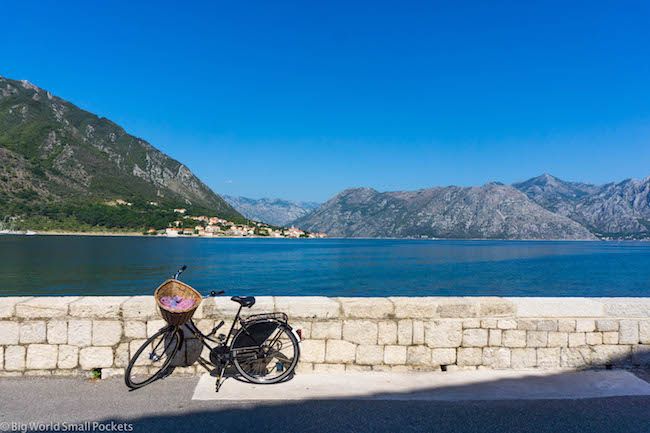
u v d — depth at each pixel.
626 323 5.68
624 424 4.00
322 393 4.59
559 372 5.44
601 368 5.60
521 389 4.84
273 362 5.07
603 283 55.38
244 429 3.72
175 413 4.02
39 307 4.90
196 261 81.56
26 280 48.00
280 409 4.16
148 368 4.98
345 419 3.97
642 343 5.70
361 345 5.30
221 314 5.16
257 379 4.82
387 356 5.33
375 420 3.97
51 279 49.28
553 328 5.56
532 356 5.52
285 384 4.82
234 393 4.53
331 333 5.27
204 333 5.12
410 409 4.23
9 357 4.87
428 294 44.38
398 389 4.76
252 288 46.78
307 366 5.24
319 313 5.26
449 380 5.08
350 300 5.45
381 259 102.00
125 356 4.98
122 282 47.72
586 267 82.69
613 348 5.64
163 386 4.69
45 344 4.91
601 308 5.64
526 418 4.09
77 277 51.34
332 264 83.06
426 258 108.50
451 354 5.41
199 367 5.07
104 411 4.05
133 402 4.26
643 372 5.52
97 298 5.23
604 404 4.46
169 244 149.62
